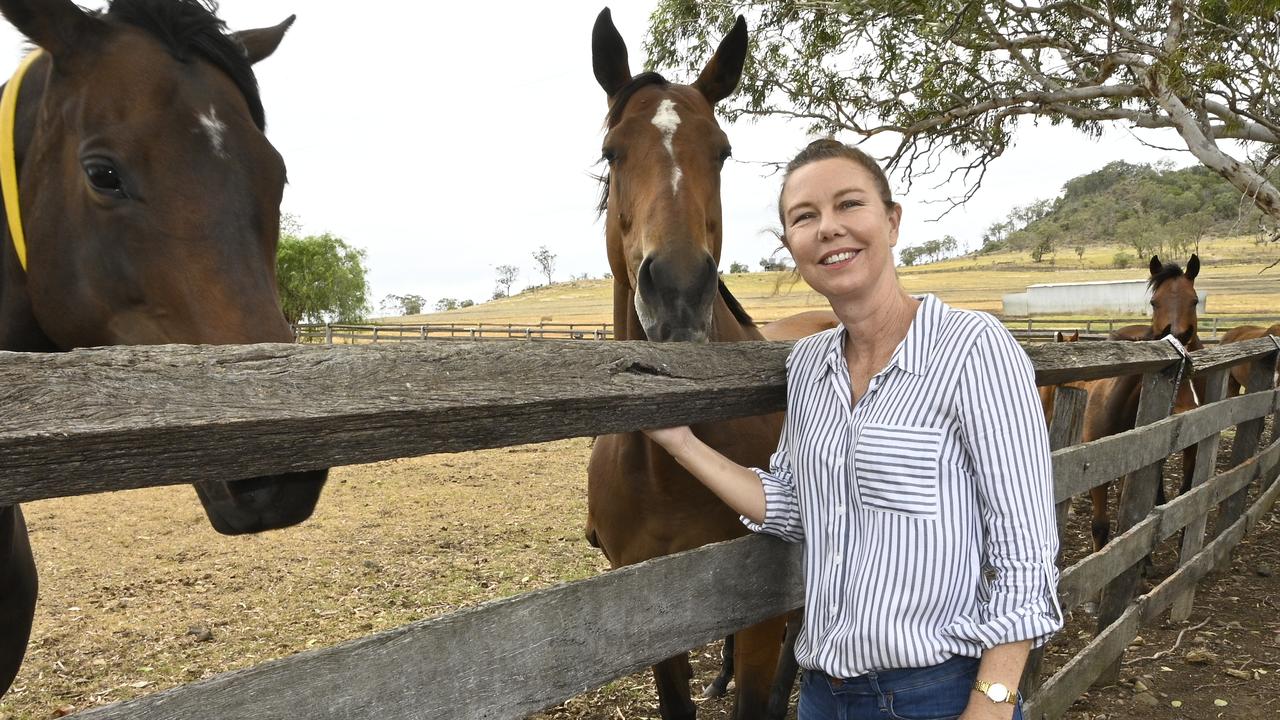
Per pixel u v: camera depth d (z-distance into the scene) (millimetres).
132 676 3639
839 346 1488
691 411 1438
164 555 5480
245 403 815
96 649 3920
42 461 692
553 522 6262
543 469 8609
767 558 1567
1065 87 8141
